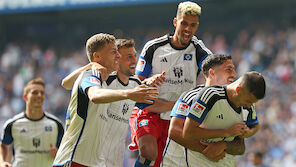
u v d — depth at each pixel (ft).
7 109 134.00
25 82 142.61
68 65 145.59
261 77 29.96
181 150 33.81
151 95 27.66
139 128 40.70
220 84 33.35
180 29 39.11
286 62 120.26
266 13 145.59
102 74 31.30
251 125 34.63
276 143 92.48
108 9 157.58
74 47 162.61
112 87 34.81
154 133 40.14
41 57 153.28
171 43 40.57
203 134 30.89
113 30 160.56
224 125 31.71
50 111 121.70
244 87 29.99
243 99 30.58
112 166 33.73
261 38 133.49
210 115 31.42
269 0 143.13
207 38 143.13
